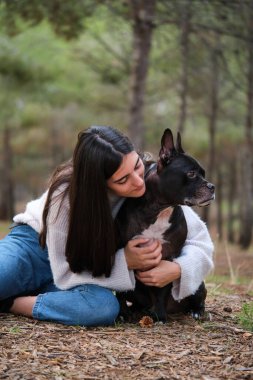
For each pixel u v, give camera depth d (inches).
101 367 114.7
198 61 412.8
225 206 820.6
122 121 524.1
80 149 133.2
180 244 147.0
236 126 512.4
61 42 471.8
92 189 132.4
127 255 141.6
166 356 122.0
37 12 305.4
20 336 130.7
